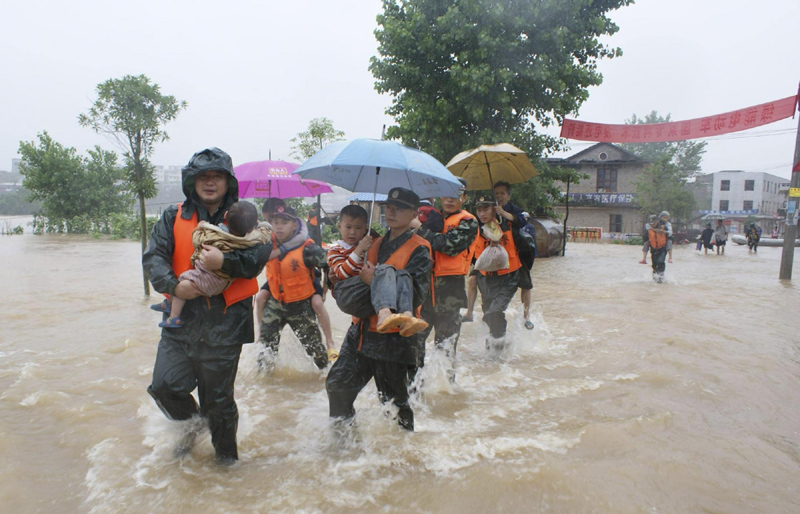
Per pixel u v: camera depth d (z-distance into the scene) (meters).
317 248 5.19
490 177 6.02
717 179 66.56
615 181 41.12
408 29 16.00
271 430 3.89
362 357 3.57
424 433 3.75
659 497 2.95
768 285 12.09
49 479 3.12
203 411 3.30
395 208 3.52
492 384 4.95
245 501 2.88
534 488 3.00
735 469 3.27
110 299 8.88
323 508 2.82
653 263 12.52
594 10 16.92
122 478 3.10
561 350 6.09
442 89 16.62
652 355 5.77
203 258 2.96
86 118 8.74
